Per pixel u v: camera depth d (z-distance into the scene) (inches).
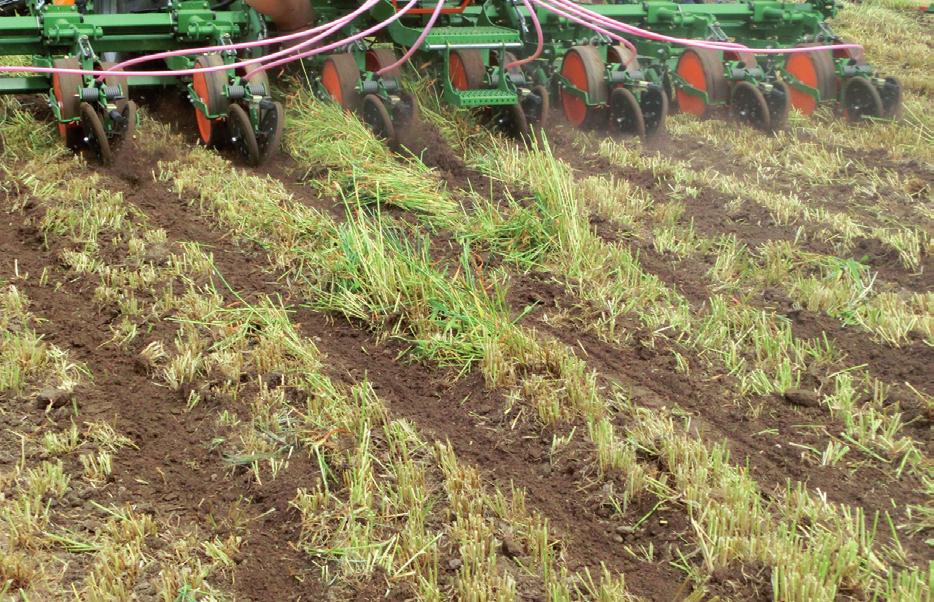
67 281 254.1
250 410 204.7
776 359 225.5
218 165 327.6
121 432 198.1
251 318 235.5
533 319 243.3
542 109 364.2
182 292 249.8
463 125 358.9
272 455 191.2
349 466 187.3
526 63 389.7
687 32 409.1
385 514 175.5
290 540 172.4
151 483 185.2
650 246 283.7
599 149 358.3
